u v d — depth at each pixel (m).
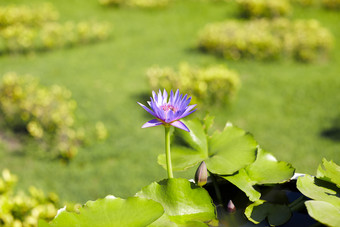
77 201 4.00
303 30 9.00
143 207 1.29
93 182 4.36
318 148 4.97
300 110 6.09
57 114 5.22
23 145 5.25
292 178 1.57
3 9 11.15
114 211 1.29
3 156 4.98
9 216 2.60
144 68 8.10
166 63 8.37
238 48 8.39
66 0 14.19
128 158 4.82
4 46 9.75
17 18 10.88
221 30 9.05
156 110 1.23
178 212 1.34
